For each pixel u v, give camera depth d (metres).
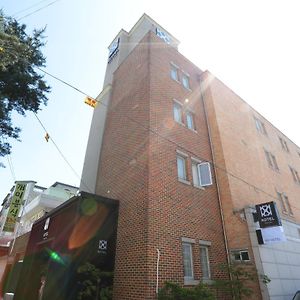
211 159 14.23
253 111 21.25
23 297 12.12
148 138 11.23
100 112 17.80
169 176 11.06
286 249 13.25
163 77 14.23
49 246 11.55
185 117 14.28
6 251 26.38
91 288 8.66
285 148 24.27
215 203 12.75
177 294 7.76
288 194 19.33
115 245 10.30
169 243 9.47
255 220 11.67
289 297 11.20
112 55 20.75
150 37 15.24
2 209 39.41
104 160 14.50
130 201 10.67
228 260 11.41
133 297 8.46
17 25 10.66
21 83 10.77
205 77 17.30
